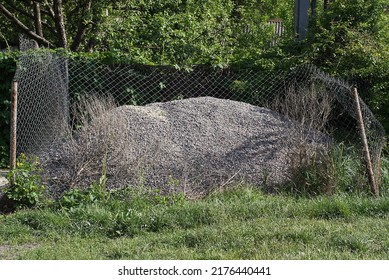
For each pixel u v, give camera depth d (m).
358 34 13.58
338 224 8.36
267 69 13.51
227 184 10.01
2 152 13.17
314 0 16.19
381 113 12.91
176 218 8.48
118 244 7.71
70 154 9.84
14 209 9.09
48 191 9.52
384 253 7.26
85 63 13.20
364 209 9.01
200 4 17.31
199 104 11.23
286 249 7.34
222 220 8.48
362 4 13.98
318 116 10.92
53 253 7.35
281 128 10.94
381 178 10.40
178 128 10.64
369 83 13.14
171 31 15.38
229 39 17.62
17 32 20.81
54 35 20.25
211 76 13.70
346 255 7.14
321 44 13.59
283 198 9.52
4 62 13.14
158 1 16.66
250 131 10.81
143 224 8.38
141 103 13.50
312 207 8.92
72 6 19.77
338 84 11.92
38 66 11.27
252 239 7.68
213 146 10.46
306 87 12.16
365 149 10.09
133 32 15.45
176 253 7.28
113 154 9.79
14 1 20.14
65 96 12.19
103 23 15.91
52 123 10.88
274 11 25.53
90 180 9.62
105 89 13.31
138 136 10.30
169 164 10.05
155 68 13.59
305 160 10.16
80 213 8.59
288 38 16.92
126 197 9.31
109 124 9.88
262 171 10.30
